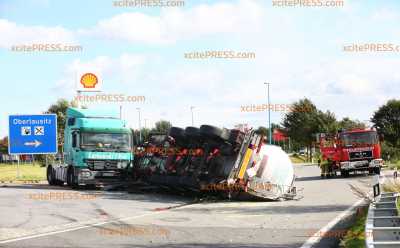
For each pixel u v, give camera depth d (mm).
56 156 32062
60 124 62312
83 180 26422
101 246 9922
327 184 27859
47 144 32781
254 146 18859
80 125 27047
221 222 13336
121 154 26859
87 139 26750
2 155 102625
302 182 30688
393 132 69875
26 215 15250
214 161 19797
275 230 11758
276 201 19094
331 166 35156
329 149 35375
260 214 14992
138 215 15180
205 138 20016
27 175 43156
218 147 19562
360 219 12352
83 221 13844
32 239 10828
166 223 13266
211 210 16281
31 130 32750
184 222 13422
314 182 30234
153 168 24000
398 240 6613
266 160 19000
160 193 23672
